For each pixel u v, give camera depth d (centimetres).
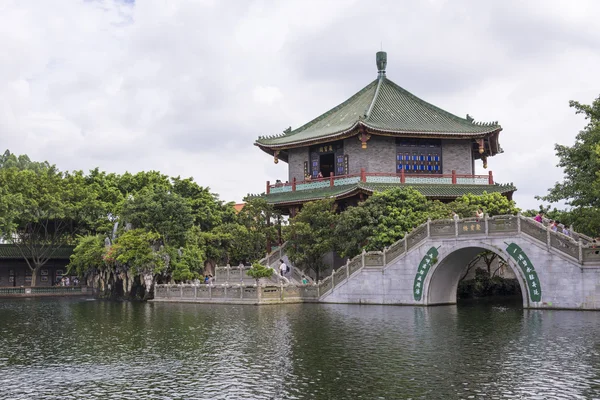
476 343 3198
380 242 5869
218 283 7056
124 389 2392
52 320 4800
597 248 4447
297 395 2256
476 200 6531
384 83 8881
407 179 7594
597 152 4822
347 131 7631
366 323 4091
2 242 9581
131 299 7169
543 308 4662
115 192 8975
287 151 8775
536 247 4700
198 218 7962
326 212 6594
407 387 2327
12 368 2798
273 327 3978
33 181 8669
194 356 3016
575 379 2378
